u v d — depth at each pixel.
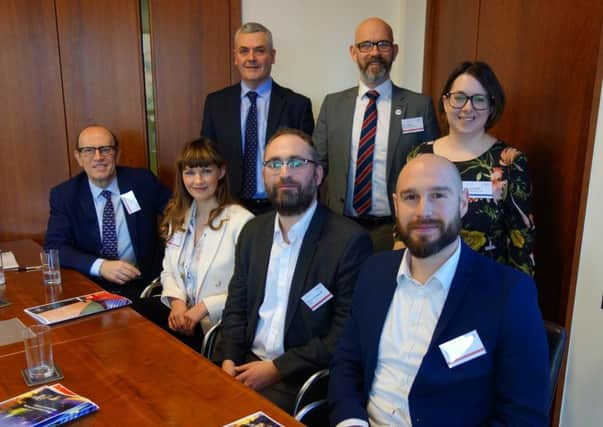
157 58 3.17
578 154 2.15
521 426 1.21
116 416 1.17
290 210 1.84
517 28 2.57
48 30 2.94
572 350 2.17
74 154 3.11
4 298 2.01
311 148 1.90
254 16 3.32
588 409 2.08
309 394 1.74
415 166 1.36
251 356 1.96
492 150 2.03
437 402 1.32
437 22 3.39
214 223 2.34
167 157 3.30
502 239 2.03
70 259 2.55
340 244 1.82
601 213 2.00
